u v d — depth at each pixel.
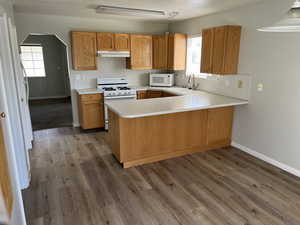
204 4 3.47
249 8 3.43
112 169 3.24
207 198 2.57
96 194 2.64
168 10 3.91
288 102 3.03
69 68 4.89
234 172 3.14
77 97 5.05
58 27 4.61
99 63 5.17
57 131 4.92
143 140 3.33
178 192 2.69
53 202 2.49
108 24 5.03
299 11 1.56
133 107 3.15
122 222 2.20
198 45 4.88
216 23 4.13
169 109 3.05
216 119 3.83
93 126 4.86
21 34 4.37
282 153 3.20
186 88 5.05
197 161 3.48
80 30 4.80
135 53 5.11
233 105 3.74
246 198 2.57
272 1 3.07
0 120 1.65
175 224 2.17
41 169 3.22
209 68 3.93
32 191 2.69
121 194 2.64
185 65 5.17
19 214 1.87
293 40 2.88
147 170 3.21
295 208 2.40
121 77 5.46
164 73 5.85
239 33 3.62
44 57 8.55
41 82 8.73
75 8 3.83
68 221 2.21
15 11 4.08
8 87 2.52
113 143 3.53
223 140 4.01
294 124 3.00
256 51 3.39
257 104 3.48
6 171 1.61
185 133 3.63
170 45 5.04
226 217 2.27
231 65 3.70
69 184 2.85
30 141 3.95
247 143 3.75
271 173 3.11
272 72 3.19
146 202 2.50
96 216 2.28
